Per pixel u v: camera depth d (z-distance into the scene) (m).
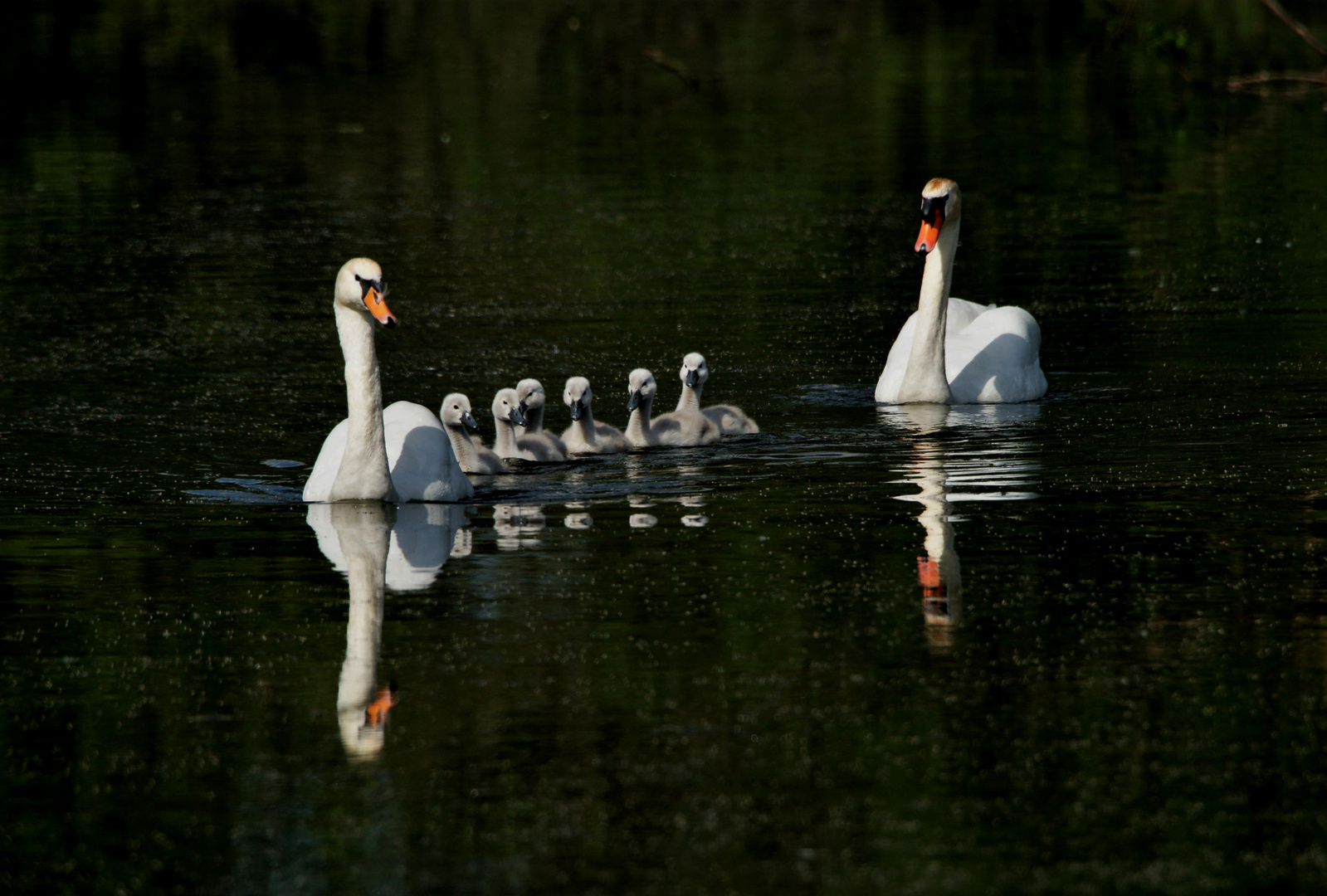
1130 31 51.16
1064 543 14.43
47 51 56.19
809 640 12.21
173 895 8.98
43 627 12.84
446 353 23.03
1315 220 31.47
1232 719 10.77
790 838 9.40
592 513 15.92
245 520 15.72
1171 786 9.92
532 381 19.02
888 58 55.19
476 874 9.11
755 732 10.70
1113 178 36.41
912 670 11.65
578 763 10.30
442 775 10.20
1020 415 19.52
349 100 48.75
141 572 14.12
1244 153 39.22
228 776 10.25
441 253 30.11
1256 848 9.23
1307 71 48.22
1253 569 13.66
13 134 43.41
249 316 25.34
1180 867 9.06
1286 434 18.09
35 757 10.55
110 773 10.31
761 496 16.39
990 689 11.31
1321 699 11.05
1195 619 12.53
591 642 12.24
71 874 9.20
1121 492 16.05
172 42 57.94
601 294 26.78
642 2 66.19
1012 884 8.91
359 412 16.08
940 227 19.81
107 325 24.77
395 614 12.95
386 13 63.91
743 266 28.62
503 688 11.41
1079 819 9.57
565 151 41.00
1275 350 22.16
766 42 58.66
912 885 8.91
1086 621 12.53
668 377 21.88
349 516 15.83
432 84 51.41
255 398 20.67
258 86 50.91
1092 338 23.27
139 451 18.30
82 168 38.91
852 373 21.91
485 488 17.11
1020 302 25.69
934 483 16.66
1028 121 44.25
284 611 13.09
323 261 29.48
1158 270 27.75
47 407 20.23
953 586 13.40
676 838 9.43
